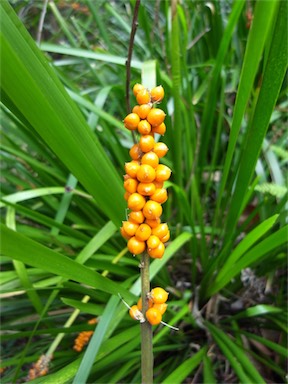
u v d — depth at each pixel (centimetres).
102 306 24
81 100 30
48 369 25
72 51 30
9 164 39
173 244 26
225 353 26
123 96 37
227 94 40
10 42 15
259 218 35
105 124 34
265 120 21
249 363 24
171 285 33
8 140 34
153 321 15
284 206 30
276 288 33
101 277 20
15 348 32
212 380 23
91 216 35
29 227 30
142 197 15
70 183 31
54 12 39
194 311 31
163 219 36
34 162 33
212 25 39
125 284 27
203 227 31
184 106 31
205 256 32
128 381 26
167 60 35
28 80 14
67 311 31
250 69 20
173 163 32
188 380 29
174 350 30
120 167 36
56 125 16
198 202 31
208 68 41
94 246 25
